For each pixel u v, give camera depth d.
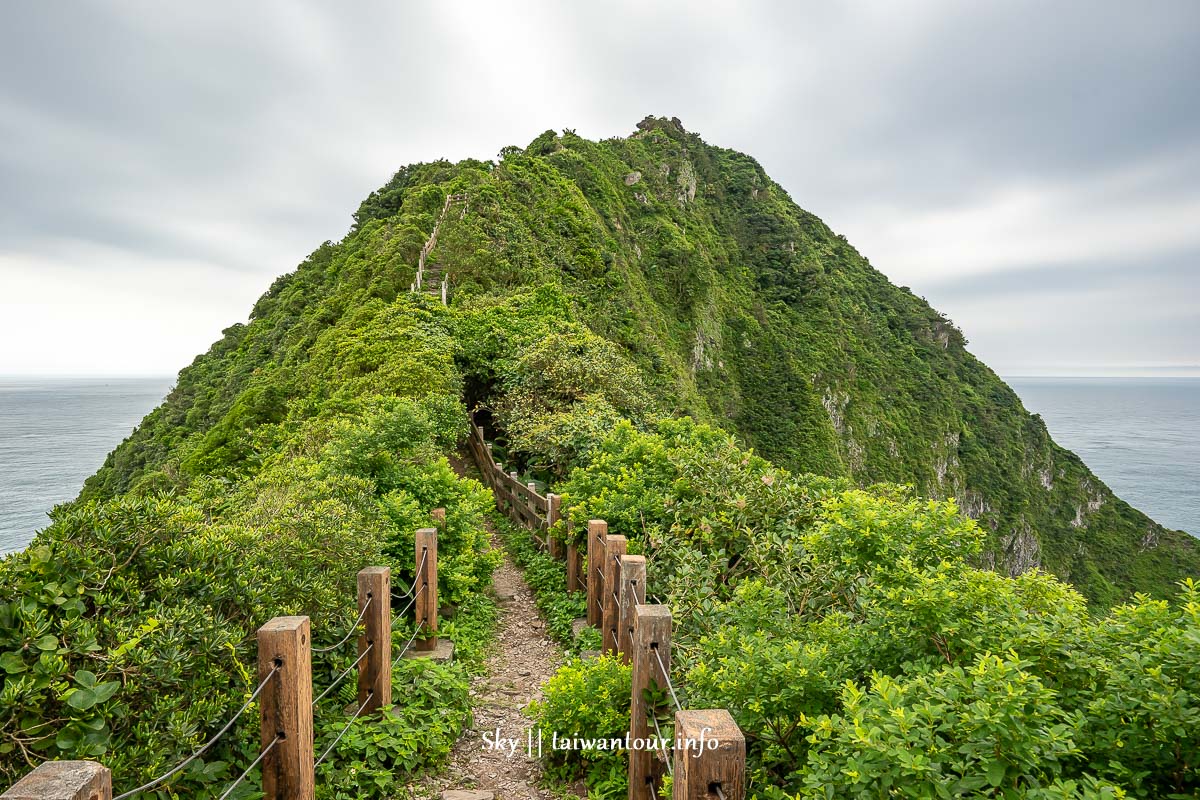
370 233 35.62
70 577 2.59
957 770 1.86
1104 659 2.18
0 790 2.11
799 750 2.54
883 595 2.89
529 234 36.38
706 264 69.31
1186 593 2.29
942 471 67.94
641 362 31.73
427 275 25.83
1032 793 1.71
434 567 5.00
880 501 3.79
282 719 2.61
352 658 3.92
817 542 3.77
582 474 7.05
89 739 2.27
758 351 65.88
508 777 3.64
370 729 3.54
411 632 4.98
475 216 32.03
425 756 3.67
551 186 48.28
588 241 42.69
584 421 10.80
